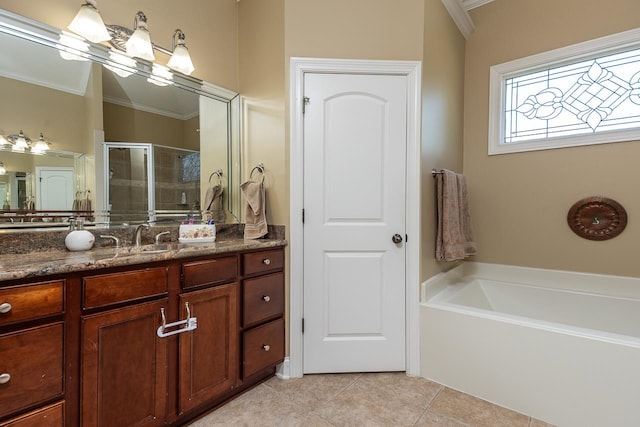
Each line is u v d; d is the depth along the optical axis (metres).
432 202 2.04
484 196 2.61
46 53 1.37
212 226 1.77
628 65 2.06
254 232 1.86
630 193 2.02
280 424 1.43
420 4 1.87
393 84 1.87
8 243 1.25
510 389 1.57
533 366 1.51
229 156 2.13
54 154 1.40
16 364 0.91
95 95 1.53
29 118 1.33
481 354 1.66
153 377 1.23
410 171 1.87
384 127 1.88
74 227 1.40
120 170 1.62
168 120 1.83
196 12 1.95
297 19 1.83
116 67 1.59
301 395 1.65
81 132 1.48
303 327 1.85
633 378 1.29
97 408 1.08
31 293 0.93
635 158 2.00
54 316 0.99
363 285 1.87
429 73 1.96
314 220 1.86
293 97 1.83
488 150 2.58
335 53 1.84
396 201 1.87
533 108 2.43
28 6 1.31
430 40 1.98
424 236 1.92
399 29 1.86
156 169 1.77
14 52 1.29
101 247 1.52
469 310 1.73
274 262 1.77
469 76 2.67
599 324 2.05
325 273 1.87
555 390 1.46
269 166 1.94
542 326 1.51
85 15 1.33
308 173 1.85
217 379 1.47
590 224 2.15
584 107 2.21
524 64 2.41
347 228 1.87
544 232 2.35
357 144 1.87
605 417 1.34
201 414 1.49
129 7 1.64
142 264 1.20
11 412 0.90
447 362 1.76
